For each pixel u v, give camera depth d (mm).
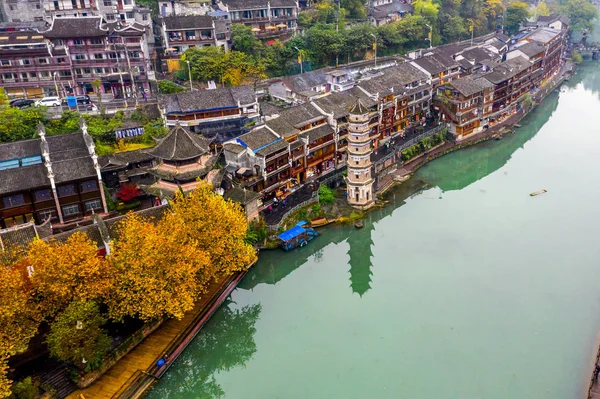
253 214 84500
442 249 86375
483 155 122938
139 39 119438
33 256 56719
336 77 136875
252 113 110125
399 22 178625
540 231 90500
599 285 75938
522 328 68125
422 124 129250
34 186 77000
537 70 161750
